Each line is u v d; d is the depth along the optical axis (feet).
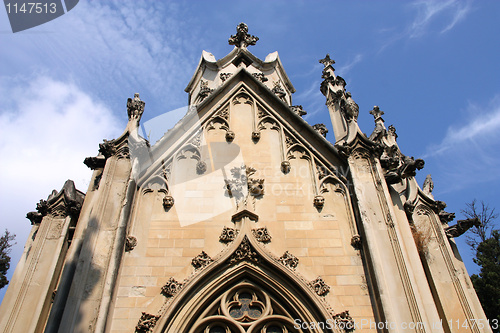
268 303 35.86
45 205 44.04
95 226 36.24
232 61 67.00
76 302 31.30
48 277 39.01
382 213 38.81
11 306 37.01
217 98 52.95
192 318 34.35
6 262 95.61
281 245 38.91
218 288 35.99
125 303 34.09
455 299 40.86
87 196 40.93
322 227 40.37
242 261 37.60
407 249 37.52
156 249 37.81
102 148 42.34
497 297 76.59
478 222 48.19
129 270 36.09
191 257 37.65
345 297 35.35
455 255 45.73
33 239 43.47
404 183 50.65
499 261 87.35
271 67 76.74
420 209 47.52
